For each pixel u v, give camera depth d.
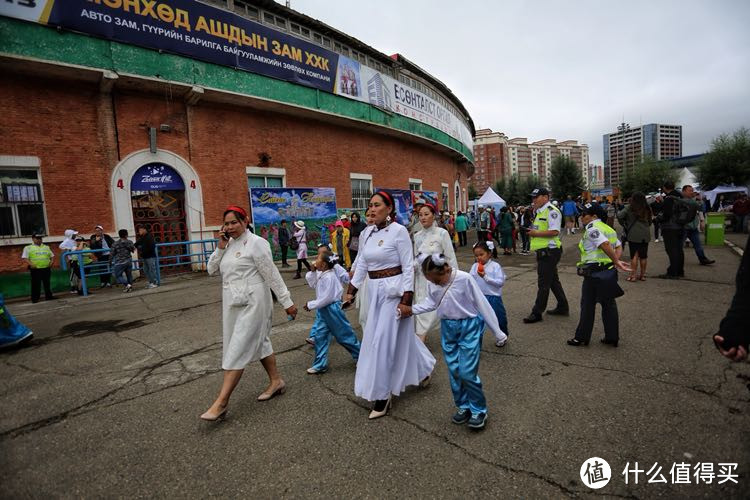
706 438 2.74
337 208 16.27
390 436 2.97
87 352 5.18
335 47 15.87
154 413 3.47
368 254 3.42
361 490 2.39
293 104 13.53
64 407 3.66
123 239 9.62
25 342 5.56
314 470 2.60
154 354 5.01
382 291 3.34
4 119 9.11
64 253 9.04
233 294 3.36
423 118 20.80
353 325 6.07
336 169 16.28
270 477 2.55
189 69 11.18
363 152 17.62
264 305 3.48
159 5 10.59
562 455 2.64
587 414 3.13
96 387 4.08
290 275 11.37
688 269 9.00
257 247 3.41
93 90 10.21
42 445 3.04
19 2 8.66
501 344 4.71
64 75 9.57
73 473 2.68
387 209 3.42
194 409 3.52
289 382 4.03
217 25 11.72
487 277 4.64
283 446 2.89
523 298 7.23
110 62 9.84
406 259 3.30
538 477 2.44
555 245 5.59
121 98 10.62
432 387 3.84
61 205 9.84
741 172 33.69
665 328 5.11
